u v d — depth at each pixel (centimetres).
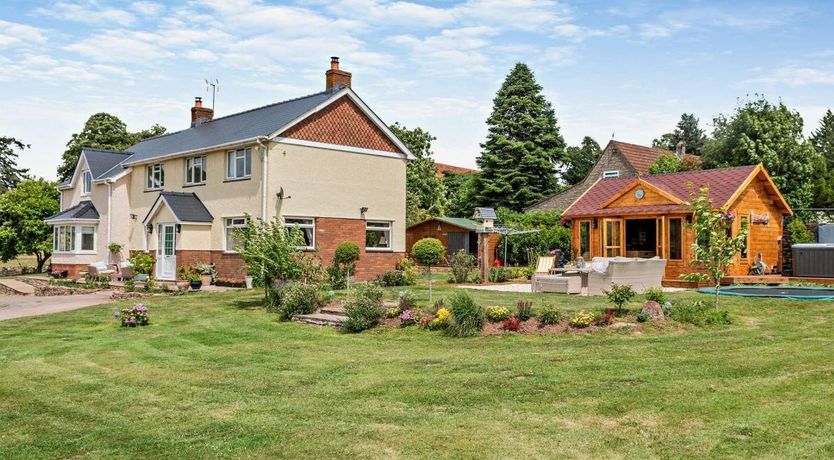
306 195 2697
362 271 2880
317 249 2723
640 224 2505
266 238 1972
